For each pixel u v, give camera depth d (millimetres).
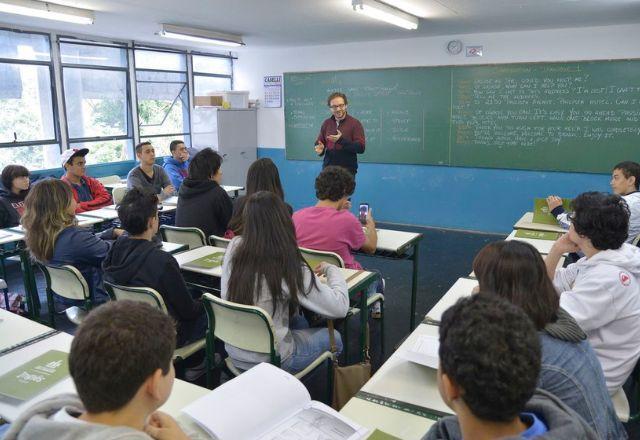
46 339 1751
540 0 4133
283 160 7543
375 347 3191
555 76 5512
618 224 1706
